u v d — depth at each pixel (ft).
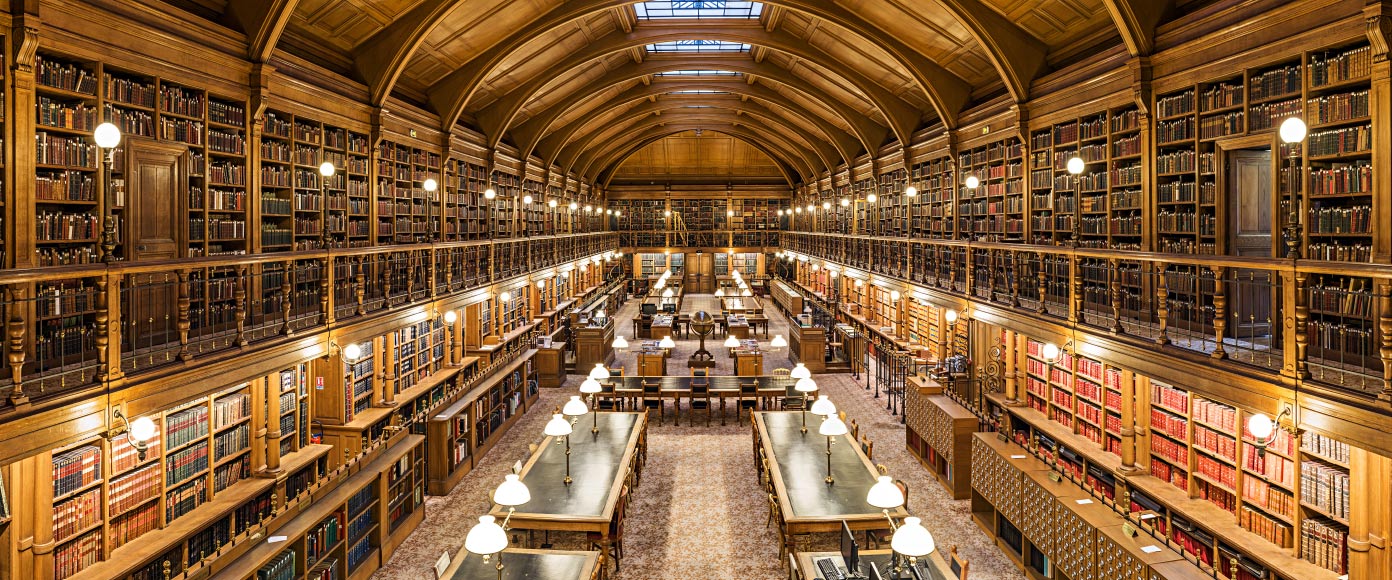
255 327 30.12
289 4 29.50
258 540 23.45
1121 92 32.81
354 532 28.09
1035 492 27.78
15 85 20.44
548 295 78.59
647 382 52.85
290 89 33.19
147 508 22.48
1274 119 25.26
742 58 68.44
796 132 92.12
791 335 75.25
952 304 47.44
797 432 37.73
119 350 19.94
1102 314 35.17
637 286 130.41
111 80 24.29
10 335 17.10
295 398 30.66
